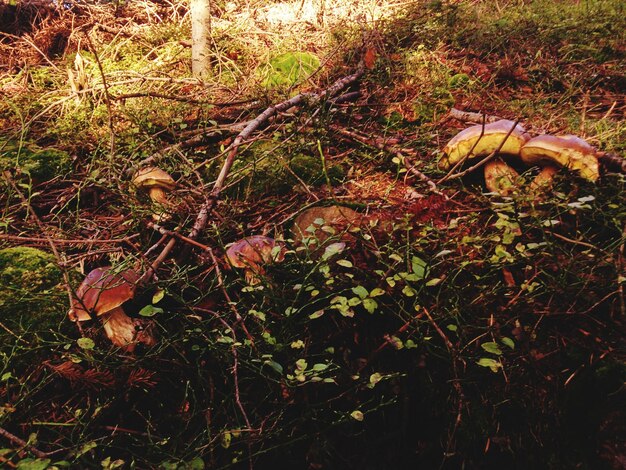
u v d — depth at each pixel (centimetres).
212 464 185
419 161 315
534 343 213
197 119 421
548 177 248
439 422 213
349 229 249
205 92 470
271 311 220
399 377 215
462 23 598
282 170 326
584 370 207
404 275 205
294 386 189
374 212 270
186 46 581
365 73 484
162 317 223
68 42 595
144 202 294
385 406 215
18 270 240
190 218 287
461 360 206
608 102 422
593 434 203
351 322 224
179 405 205
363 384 210
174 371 208
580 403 207
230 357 202
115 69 545
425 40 563
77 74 466
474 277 227
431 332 218
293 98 388
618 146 299
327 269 215
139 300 226
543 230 217
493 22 588
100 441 192
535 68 480
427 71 487
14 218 308
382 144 337
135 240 276
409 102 434
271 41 619
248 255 226
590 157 234
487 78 477
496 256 220
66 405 199
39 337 211
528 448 206
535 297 220
